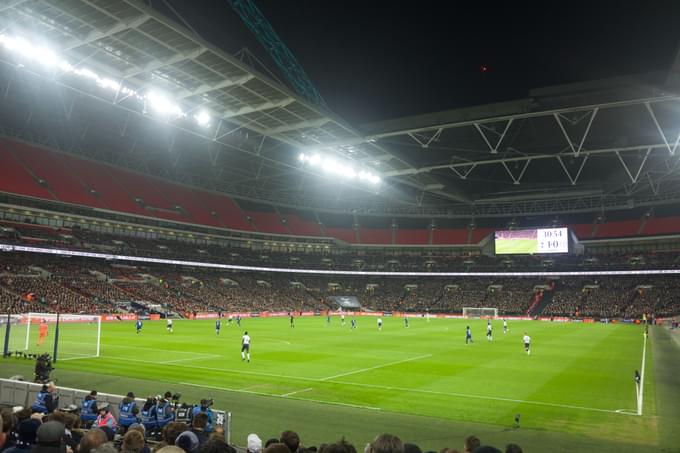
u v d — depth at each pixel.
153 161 88.19
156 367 28.70
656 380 25.98
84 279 71.31
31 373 25.61
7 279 62.03
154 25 33.34
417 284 107.69
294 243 106.81
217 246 97.19
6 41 33.25
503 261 104.19
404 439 15.23
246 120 50.78
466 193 97.44
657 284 88.88
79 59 37.66
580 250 94.25
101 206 76.81
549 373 28.05
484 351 38.38
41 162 75.25
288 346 40.59
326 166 65.94
